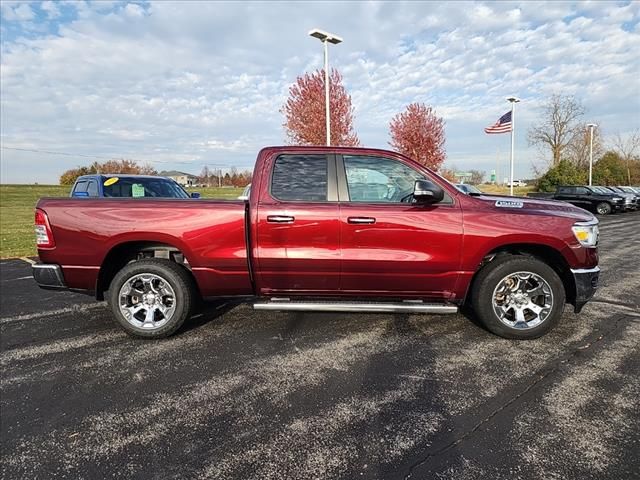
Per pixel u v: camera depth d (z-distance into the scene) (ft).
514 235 12.12
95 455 7.41
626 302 16.58
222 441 7.80
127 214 12.52
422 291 12.74
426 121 81.66
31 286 20.72
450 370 10.63
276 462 7.19
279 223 12.34
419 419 8.46
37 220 12.80
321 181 12.75
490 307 12.50
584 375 10.30
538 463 7.09
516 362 11.07
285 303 12.75
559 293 12.30
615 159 160.45
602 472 6.86
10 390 9.81
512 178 90.02
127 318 12.90
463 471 6.91
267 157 13.00
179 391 9.71
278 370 10.73
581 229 12.23
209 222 12.43
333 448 7.55
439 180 12.69
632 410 8.71
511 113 81.56
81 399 9.39
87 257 12.64
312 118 64.34
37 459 7.30
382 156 12.93
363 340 12.70
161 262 12.89
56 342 12.82
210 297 13.12
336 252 12.34
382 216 12.17
